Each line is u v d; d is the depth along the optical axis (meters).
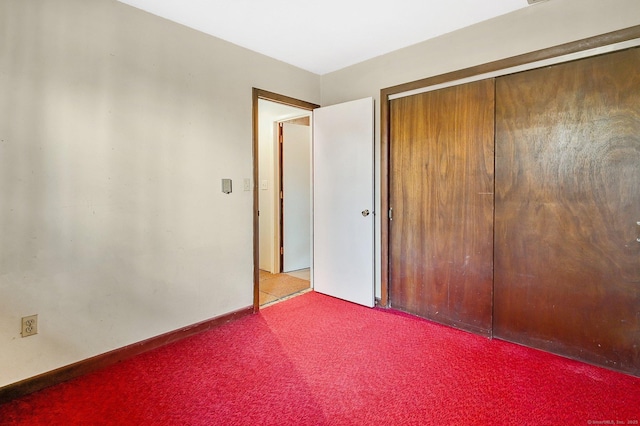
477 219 2.61
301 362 2.21
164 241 2.46
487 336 2.59
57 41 1.95
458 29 2.62
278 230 4.47
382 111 3.12
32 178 1.89
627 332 2.05
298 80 3.42
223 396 1.86
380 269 3.22
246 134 2.97
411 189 2.99
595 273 2.14
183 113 2.54
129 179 2.27
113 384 1.98
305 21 2.50
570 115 2.18
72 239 2.04
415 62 2.89
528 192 2.37
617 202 2.05
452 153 2.72
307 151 4.71
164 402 1.81
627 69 1.99
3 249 1.81
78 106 2.04
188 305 2.62
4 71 1.78
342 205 3.38
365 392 1.88
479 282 2.62
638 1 1.94
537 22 2.27
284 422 1.65
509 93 2.42
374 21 2.50
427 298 2.93
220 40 2.75
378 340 2.53
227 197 2.84
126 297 2.28
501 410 1.73
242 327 2.77
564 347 2.27
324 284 3.60
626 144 2.01
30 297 1.90
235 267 2.92
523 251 2.41
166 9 2.31
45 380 1.95
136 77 2.28
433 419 1.66
